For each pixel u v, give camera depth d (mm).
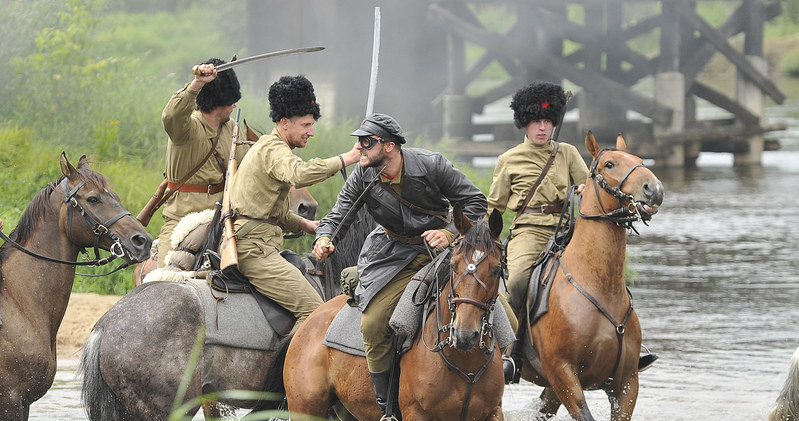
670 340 23031
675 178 52875
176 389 12609
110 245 13461
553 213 15414
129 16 103625
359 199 12359
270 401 13633
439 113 56531
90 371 12492
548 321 14109
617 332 13734
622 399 14117
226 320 13180
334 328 12523
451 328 11062
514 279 14891
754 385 19047
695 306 26891
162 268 14273
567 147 15594
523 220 15453
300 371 12680
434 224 12297
